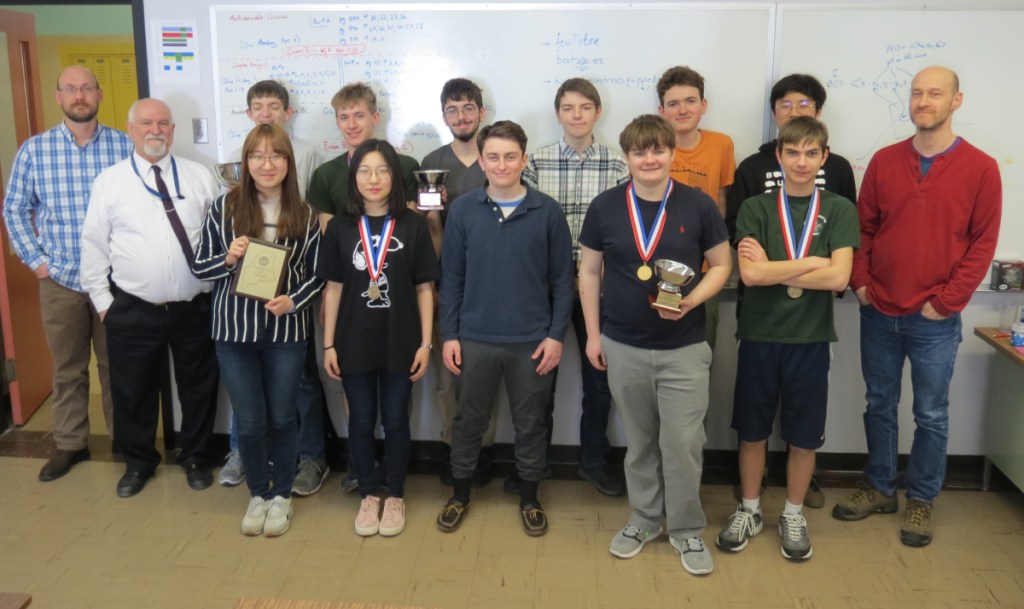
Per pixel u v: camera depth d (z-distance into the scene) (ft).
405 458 9.12
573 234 9.66
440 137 10.44
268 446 9.70
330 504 9.81
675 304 7.38
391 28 10.21
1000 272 9.96
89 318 10.75
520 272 8.46
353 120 9.56
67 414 10.69
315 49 10.34
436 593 7.93
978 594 7.91
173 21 10.41
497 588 8.02
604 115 10.19
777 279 8.04
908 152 8.63
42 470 10.48
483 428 9.17
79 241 10.21
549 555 8.64
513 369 8.70
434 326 10.21
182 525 9.27
